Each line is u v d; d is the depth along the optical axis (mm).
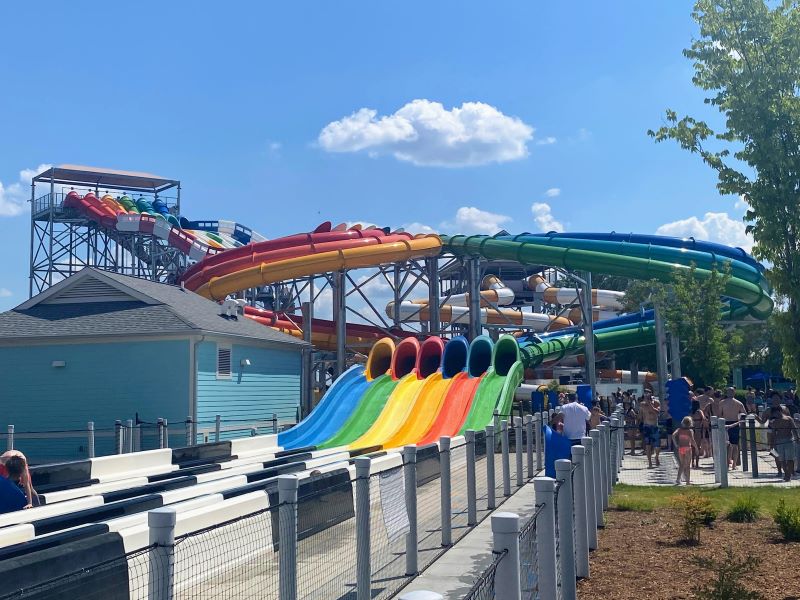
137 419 23875
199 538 6613
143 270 67125
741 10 10414
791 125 10023
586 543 8656
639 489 16438
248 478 13375
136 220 61156
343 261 41719
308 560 7676
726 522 11867
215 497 9445
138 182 73438
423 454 12016
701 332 35031
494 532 4488
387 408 29281
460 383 30312
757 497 14781
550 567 6031
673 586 8109
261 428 29766
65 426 26188
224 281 41469
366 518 7633
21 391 26562
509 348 33656
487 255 44062
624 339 43312
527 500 14539
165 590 4762
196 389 25703
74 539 6938
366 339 46219
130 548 6699
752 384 54500
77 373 26281
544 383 45594
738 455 20547
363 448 21266
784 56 10312
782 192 9852
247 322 32312
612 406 32094
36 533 8164
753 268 38562
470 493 11898
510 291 62312
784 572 8594
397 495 8305
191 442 23766
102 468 14891
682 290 35000
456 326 59531
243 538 7141
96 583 5551
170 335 25750
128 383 26016
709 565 8203
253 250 43750
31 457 26109
